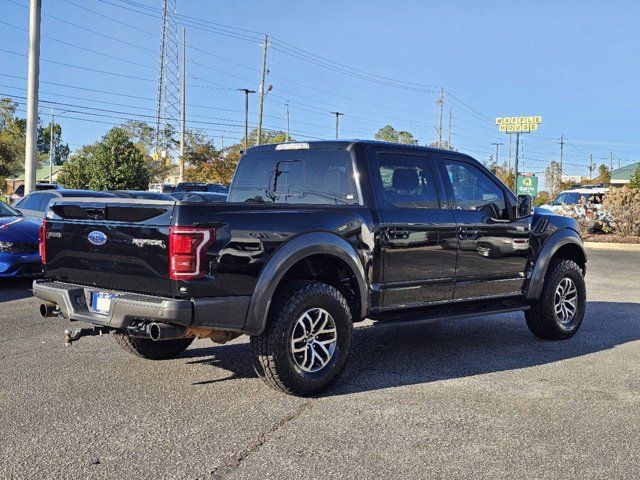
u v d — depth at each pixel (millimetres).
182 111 54312
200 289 4328
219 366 5707
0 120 91500
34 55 18734
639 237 23078
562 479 3502
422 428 4234
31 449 3807
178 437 4020
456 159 6191
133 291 4617
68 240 5004
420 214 5676
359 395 4941
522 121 47688
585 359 6180
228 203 4531
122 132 39125
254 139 73938
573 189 27109
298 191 5805
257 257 4566
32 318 7781
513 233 6496
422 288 5703
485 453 3838
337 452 3816
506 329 7664
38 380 5215
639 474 3578
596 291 11234
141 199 4570
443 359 6109
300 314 4770
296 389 4797
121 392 4922
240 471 3539
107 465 3598
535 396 4969
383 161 5590
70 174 39500
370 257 5270
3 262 9789
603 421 4418
